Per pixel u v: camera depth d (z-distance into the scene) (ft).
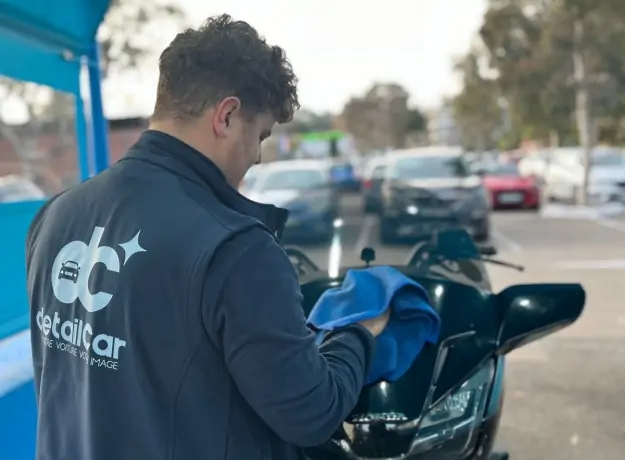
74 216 5.16
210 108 4.96
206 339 4.56
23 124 43.75
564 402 16.35
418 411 7.24
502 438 14.44
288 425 4.70
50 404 5.19
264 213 5.23
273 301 4.56
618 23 70.69
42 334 5.31
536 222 55.06
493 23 87.97
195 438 4.63
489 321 8.61
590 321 23.09
